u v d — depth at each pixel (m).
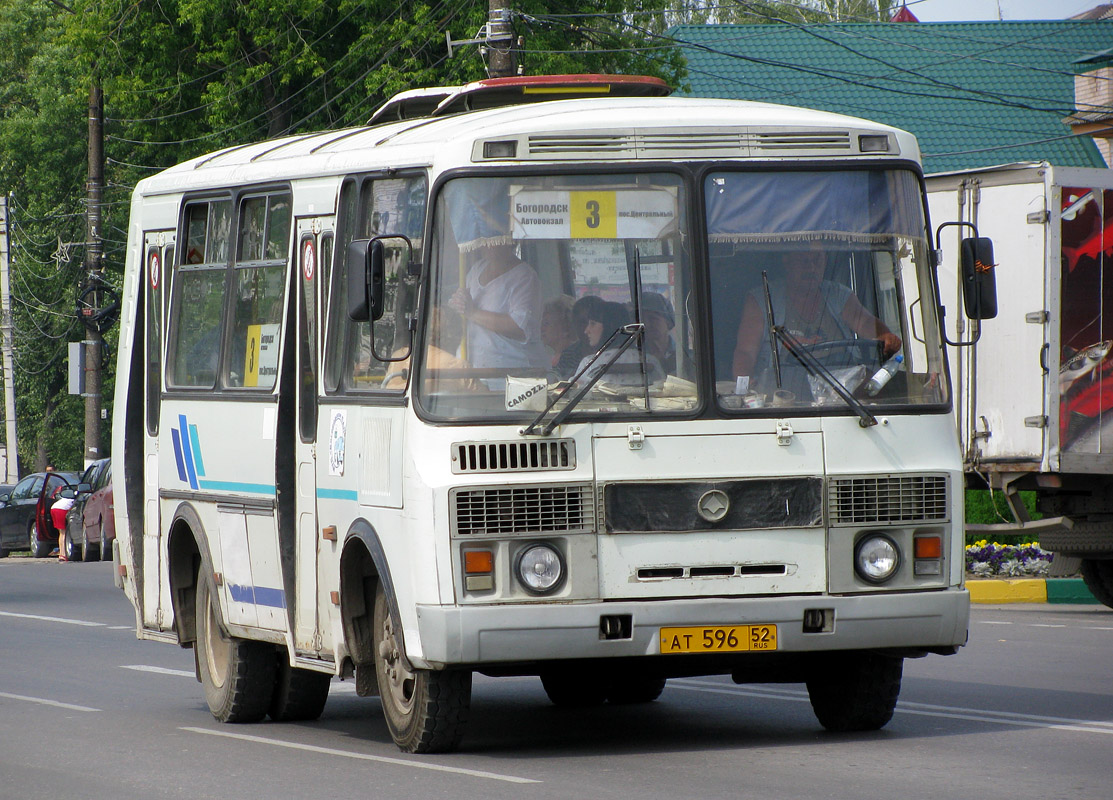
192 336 36.62
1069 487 51.72
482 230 27.36
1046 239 50.00
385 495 28.02
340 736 32.59
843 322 27.88
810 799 23.95
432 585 26.48
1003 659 42.41
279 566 32.25
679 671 28.78
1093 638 46.84
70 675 43.84
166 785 27.05
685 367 27.20
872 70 137.75
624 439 26.80
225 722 35.00
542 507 26.56
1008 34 141.88
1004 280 51.25
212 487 35.12
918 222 28.58
